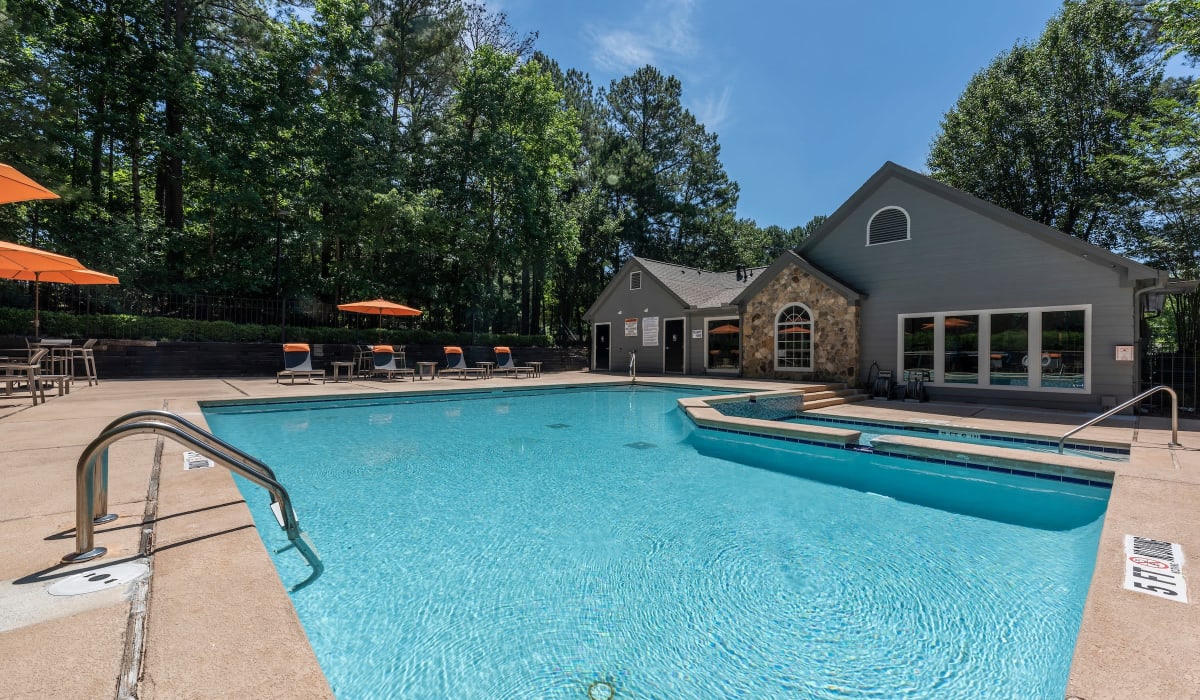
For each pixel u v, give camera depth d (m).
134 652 1.77
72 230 14.72
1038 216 21.20
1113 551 2.96
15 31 13.44
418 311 17.23
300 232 18.81
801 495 5.26
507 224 22.28
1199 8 12.93
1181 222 14.81
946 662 2.52
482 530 4.18
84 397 9.45
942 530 4.31
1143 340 11.34
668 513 4.66
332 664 2.46
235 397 9.80
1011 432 7.67
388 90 21.81
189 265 17.44
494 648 2.61
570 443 7.58
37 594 2.16
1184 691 1.69
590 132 34.03
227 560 2.55
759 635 2.75
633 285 21.31
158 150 16.81
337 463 6.23
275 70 18.31
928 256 12.77
